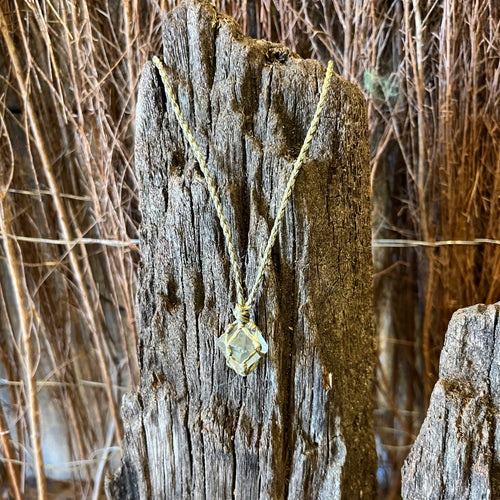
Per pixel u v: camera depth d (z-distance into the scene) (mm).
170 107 265
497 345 236
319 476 286
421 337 455
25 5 375
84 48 372
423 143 397
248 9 386
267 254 254
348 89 253
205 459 289
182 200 264
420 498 257
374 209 448
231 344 259
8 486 472
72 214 417
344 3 390
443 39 381
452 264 415
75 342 458
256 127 260
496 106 392
